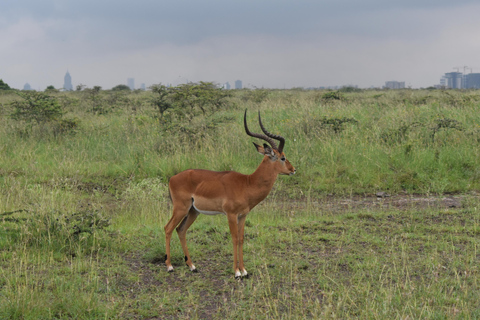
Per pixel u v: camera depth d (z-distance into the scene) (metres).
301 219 8.48
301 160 12.03
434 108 18.19
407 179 10.93
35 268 5.85
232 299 5.18
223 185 5.86
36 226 6.89
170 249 6.69
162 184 11.04
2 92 33.91
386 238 7.29
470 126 13.85
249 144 13.25
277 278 5.70
